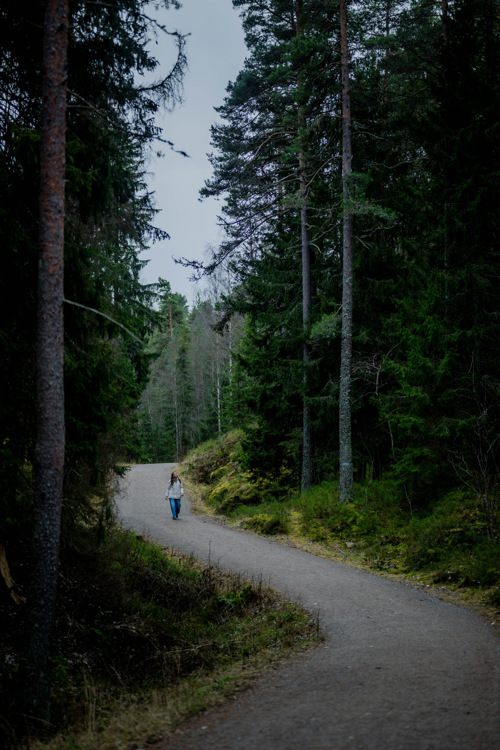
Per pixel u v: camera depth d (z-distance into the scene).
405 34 17.48
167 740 4.62
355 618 8.81
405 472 14.13
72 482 8.71
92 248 8.59
